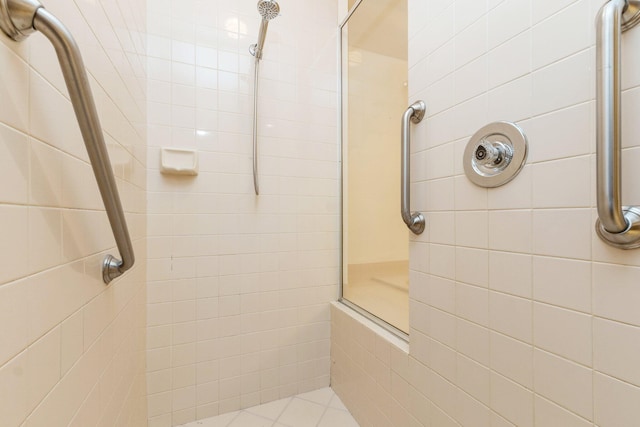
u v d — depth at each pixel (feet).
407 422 3.13
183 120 4.01
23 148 1.18
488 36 2.27
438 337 2.74
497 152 2.14
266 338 4.53
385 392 3.51
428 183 2.90
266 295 4.52
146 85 3.80
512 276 2.09
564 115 1.79
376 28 4.45
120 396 2.48
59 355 1.42
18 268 1.14
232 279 4.31
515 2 2.08
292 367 4.71
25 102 1.20
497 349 2.19
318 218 4.88
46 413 1.29
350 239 4.93
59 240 1.44
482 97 2.32
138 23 3.38
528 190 1.99
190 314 4.07
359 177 4.79
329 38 5.00
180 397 4.02
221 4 4.25
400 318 3.76
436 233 2.79
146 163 3.79
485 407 2.27
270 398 4.55
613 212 1.45
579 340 1.71
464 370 2.46
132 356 2.96
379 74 4.42
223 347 4.26
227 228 4.27
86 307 1.74
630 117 1.53
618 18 1.46
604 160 1.47
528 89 1.99
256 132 4.35
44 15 1.11
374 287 4.33
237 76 4.32
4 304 1.05
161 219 3.91
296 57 4.75
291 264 4.69
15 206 1.13
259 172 4.48
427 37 2.91
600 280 1.62
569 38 1.77
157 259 3.89
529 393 1.97
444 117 2.70
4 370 1.04
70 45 1.19
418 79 3.03
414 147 3.09
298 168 4.75
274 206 4.57
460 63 2.52
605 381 1.60
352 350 4.28
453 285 2.59
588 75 1.68
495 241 2.21
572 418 1.74
